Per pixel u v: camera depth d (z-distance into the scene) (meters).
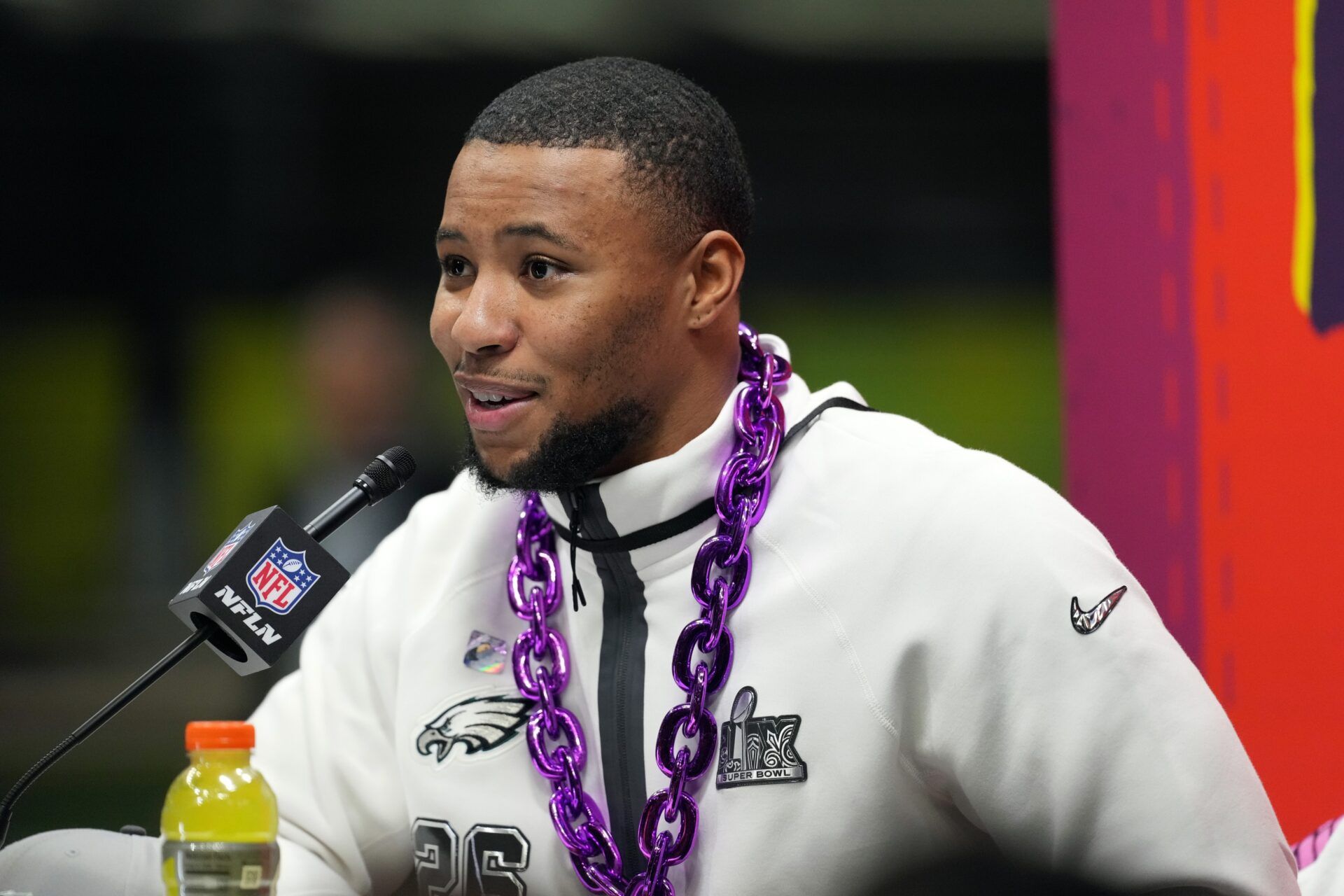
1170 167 5.64
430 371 19.30
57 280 22.80
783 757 4.33
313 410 10.26
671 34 18.59
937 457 4.48
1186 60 5.61
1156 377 5.67
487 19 18.95
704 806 4.41
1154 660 4.20
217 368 22.92
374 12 19.08
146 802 15.83
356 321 10.13
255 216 22.20
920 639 4.29
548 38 19.14
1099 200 5.77
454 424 18.75
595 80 4.40
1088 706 4.16
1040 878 4.34
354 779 5.06
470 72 20.16
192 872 3.76
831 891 4.32
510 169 4.25
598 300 4.25
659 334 4.37
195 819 3.79
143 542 23.08
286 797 5.10
